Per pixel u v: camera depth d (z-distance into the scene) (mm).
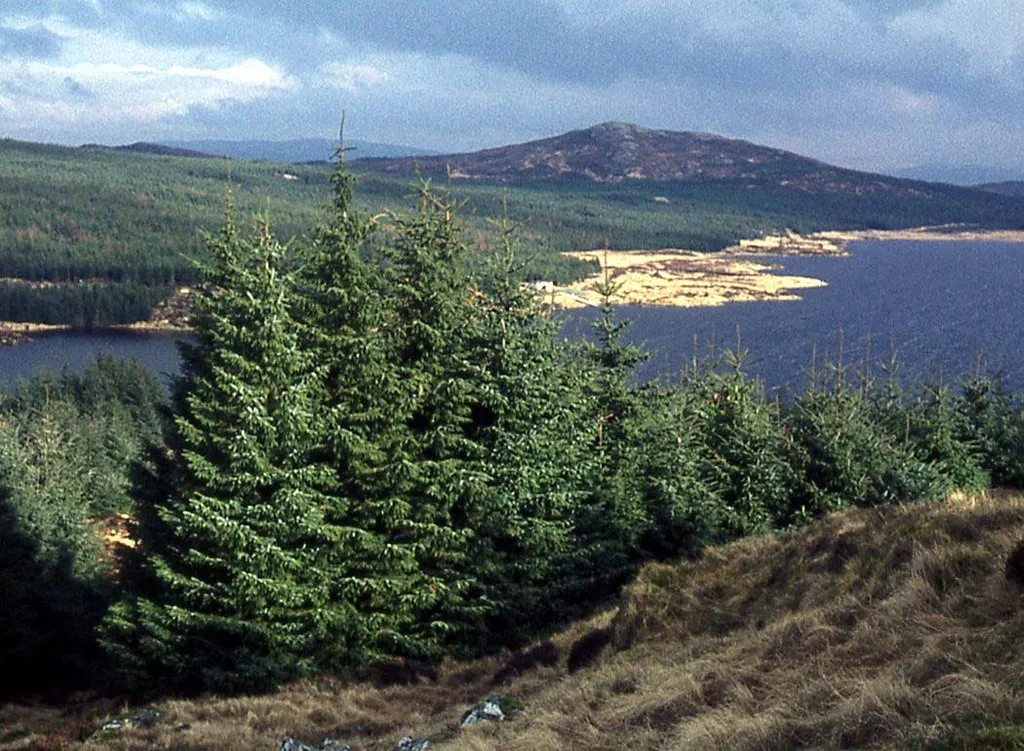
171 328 146625
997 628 8633
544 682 14016
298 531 18141
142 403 77000
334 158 20375
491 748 10297
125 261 180375
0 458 31531
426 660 18953
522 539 19562
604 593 20500
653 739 9203
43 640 25016
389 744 12352
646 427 22531
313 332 19500
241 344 18656
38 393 76875
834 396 27062
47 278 176125
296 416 18141
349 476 19484
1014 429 31031
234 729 13953
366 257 21375
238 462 17859
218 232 21312
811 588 12750
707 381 30156
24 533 26719
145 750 13695
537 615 19578
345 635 18609
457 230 21469
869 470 23531
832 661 9531
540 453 19906
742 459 23531
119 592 22656
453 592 19109
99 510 48062
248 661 17656
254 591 17500
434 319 20641
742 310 141250
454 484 19125
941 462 26812
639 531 21062
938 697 7629
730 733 8477
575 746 9773
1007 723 6695
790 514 23297
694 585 15016
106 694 20812
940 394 30469
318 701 15805
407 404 19703
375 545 18812
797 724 8195
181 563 19188
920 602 10008
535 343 21109
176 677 18359
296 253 20844
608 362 23922
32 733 17469
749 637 11734
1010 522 11453
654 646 13484
